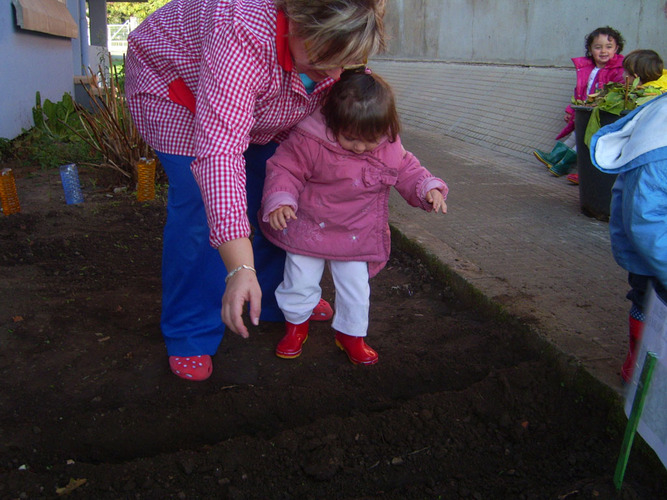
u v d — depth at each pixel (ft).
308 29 5.95
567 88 24.58
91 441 7.45
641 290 7.45
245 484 6.75
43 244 13.42
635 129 6.83
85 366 8.93
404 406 7.97
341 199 8.30
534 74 27.35
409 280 12.32
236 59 6.33
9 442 7.30
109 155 18.19
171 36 7.31
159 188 17.94
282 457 7.13
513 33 29.53
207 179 5.97
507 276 11.35
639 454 7.05
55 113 24.73
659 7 21.43
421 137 26.37
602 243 13.38
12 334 9.69
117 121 17.98
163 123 7.57
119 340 9.65
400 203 16.14
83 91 36.22
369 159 8.17
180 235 7.98
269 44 6.49
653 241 6.45
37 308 10.57
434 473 6.98
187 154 7.63
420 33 38.93
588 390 8.04
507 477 6.88
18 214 15.31
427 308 11.09
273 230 8.72
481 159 22.12
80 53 42.63
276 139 8.74
